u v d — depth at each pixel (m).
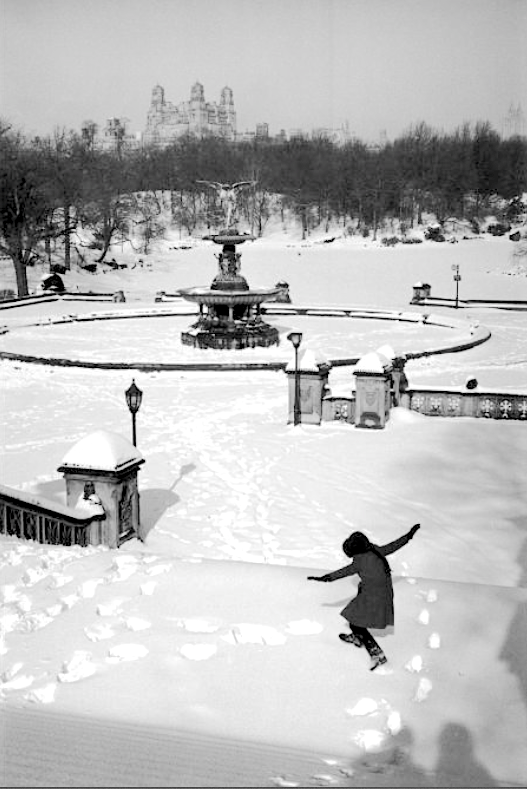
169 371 35.88
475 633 9.27
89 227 98.31
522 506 16.77
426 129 120.12
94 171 94.00
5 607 10.25
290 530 15.66
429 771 6.36
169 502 17.52
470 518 16.16
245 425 25.19
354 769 6.23
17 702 7.74
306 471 19.75
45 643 9.16
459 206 114.44
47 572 11.54
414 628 9.41
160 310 59.31
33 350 42.25
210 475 19.62
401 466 19.88
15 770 5.60
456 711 7.53
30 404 29.56
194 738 6.83
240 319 42.97
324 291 78.62
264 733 7.14
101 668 8.47
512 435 22.64
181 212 115.88
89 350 42.09
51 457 21.81
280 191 123.56
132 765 5.80
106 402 29.78
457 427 23.78
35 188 79.12
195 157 123.25
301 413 24.92
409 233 109.12
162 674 8.33
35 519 13.22
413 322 54.47
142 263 92.38
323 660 8.61
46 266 87.56
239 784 5.48
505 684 8.07
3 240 87.38
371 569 8.62
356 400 24.00
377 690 7.97
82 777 5.47
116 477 13.63
